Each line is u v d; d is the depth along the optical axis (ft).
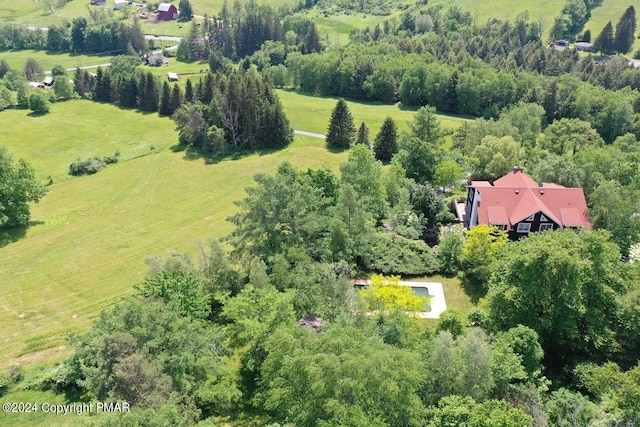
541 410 91.71
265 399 100.17
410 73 400.67
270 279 133.08
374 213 192.95
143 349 94.43
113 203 243.60
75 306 164.04
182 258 142.82
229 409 109.70
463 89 378.94
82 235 213.25
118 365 88.22
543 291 117.19
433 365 98.48
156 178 269.23
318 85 451.53
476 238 157.48
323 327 108.99
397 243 175.32
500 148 218.79
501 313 125.29
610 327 123.34
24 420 109.81
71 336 111.14
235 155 294.66
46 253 199.52
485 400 89.51
